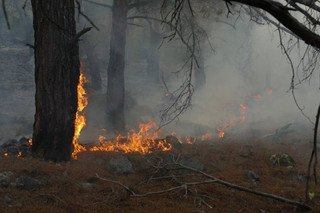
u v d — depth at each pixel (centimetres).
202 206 672
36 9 869
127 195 695
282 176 903
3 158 835
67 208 628
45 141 874
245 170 899
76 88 900
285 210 687
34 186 692
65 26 870
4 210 590
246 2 423
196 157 966
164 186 757
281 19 436
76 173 783
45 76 870
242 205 696
